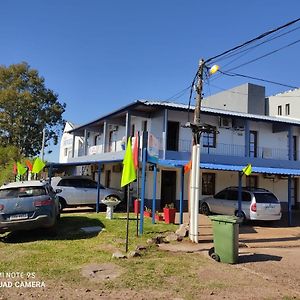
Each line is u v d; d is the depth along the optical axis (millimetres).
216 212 18141
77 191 18109
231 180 22453
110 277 6676
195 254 8852
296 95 36000
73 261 7867
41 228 11172
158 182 20062
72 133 31750
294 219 18922
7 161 31891
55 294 5734
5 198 10453
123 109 20328
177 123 21281
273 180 23891
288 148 23828
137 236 11023
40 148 40594
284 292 6062
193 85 12805
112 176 24344
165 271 7133
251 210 15688
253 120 22109
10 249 9195
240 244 10516
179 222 14648
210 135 22000
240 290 6113
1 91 38406
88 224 13242
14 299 5504
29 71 40094
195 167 10867
